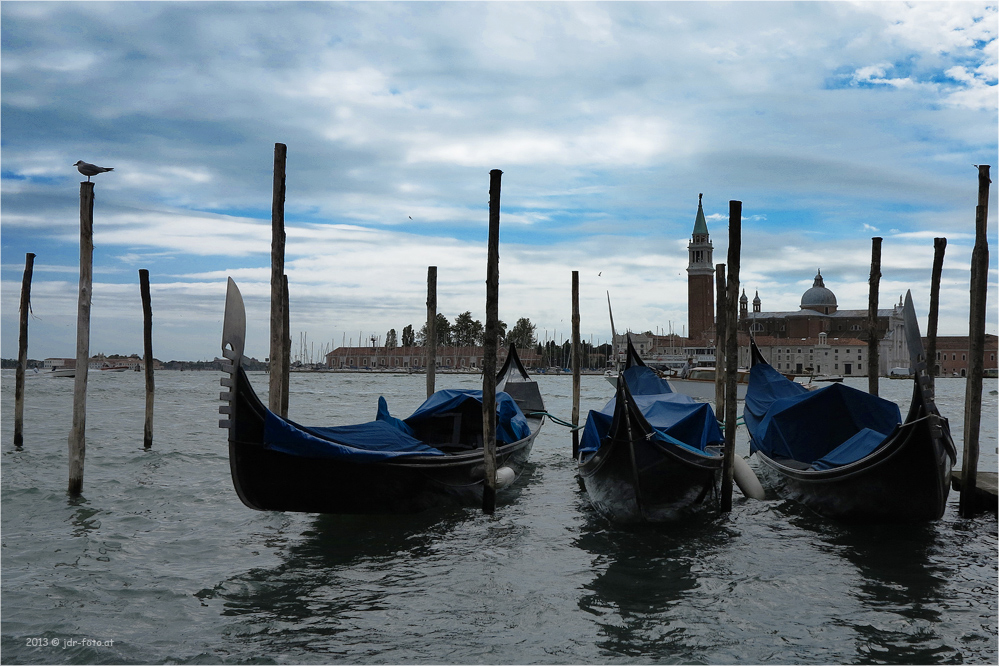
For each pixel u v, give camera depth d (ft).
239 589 28.71
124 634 24.47
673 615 26.63
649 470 37.35
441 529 37.99
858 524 38.24
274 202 44.68
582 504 44.60
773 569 31.71
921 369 34.76
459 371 444.96
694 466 39.29
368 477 35.99
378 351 491.31
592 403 145.89
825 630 25.40
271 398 45.32
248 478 33.19
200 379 351.46
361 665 22.67
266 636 24.54
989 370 445.37
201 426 86.17
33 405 122.21
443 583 29.71
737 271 40.91
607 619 26.23
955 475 47.03
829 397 45.09
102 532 36.11
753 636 24.91
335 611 26.71
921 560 33.06
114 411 110.42
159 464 55.52
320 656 23.21
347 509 36.29
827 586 29.66
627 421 36.94
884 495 36.40
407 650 23.68
